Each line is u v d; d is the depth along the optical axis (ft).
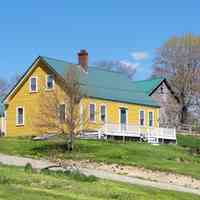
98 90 180.04
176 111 260.83
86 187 77.30
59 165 113.29
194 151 160.86
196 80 282.56
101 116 176.14
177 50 289.53
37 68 178.09
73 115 147.02
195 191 96.22
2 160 120.16
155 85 236.02
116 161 126.00
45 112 154.92
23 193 67.21
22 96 182.29
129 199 73.87
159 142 179.22
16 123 183.11
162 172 116.67
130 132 171.73
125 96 190.19
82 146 144.87
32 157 129.80
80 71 183.83
